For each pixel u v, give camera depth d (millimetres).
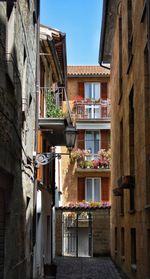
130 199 14711
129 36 15391
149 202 11141
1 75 8766
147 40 10875
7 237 10203
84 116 35969
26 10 12820
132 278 14266
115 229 22656
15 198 11164
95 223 30391
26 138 13555
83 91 37062
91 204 32562
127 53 15570
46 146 20891
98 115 36094
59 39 19453
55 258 28312
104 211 30484
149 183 11180
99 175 35656
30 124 14797
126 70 15742
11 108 10141
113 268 22391
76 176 35656
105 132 35969
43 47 18766
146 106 11406
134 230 14555
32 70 15008
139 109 12438
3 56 8922
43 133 19297
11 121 10148
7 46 9859
